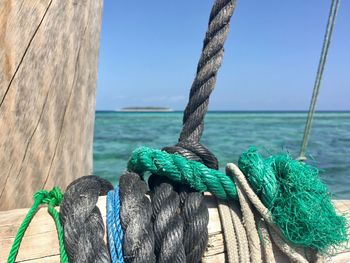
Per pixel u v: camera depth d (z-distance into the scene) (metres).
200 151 0.41
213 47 0.44
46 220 0.37
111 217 0.36
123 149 4.55
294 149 4.36
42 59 0.47
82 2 0.52
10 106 0.45
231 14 0.45
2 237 0.36
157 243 0.36
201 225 0.36
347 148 4.46
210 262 0.36
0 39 0.43
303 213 0.35
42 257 0.35
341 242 0.37
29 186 0.48
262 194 0.37
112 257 0.34
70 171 0.56
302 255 0.36
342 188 2.67
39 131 0.48
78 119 0.56
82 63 0.55
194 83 0.44
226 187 0.38
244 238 0.36
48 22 0.47
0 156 0.45
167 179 0.40
